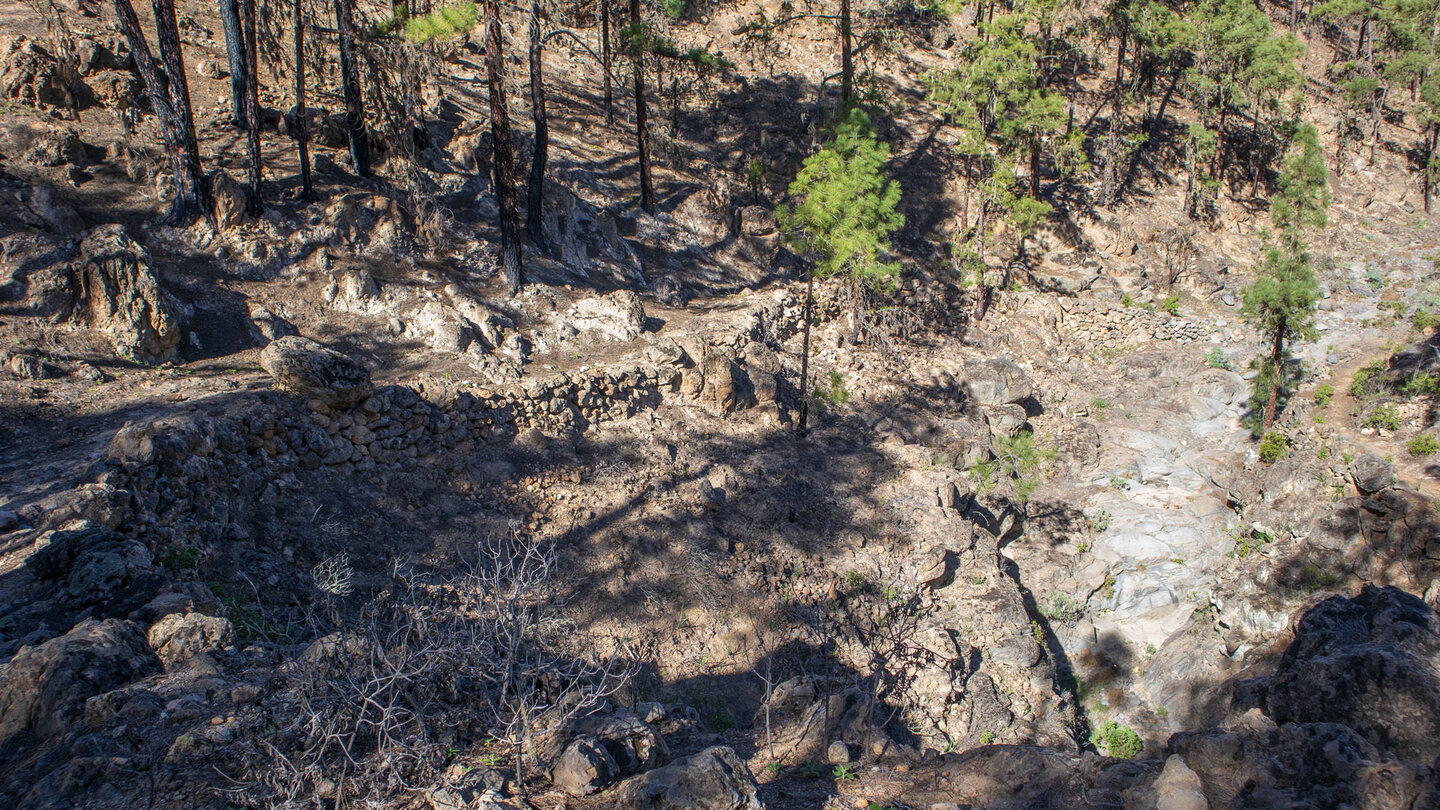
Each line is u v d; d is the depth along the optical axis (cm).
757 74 4425
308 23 2859
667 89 4066
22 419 1541
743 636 1888
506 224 2470
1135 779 877
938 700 1945
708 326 2759
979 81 3497
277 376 1761
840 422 2766
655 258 3172
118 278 1805
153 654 979
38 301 1756
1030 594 2589
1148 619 2573
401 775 800
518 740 855
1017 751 1026
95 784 720
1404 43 5534
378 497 1770
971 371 3078
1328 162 5197
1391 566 2091
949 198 4056
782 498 2309
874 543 2269
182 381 1770
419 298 2277
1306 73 5894
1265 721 810
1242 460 2939
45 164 2111
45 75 2338
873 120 4259
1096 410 3366
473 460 1970
